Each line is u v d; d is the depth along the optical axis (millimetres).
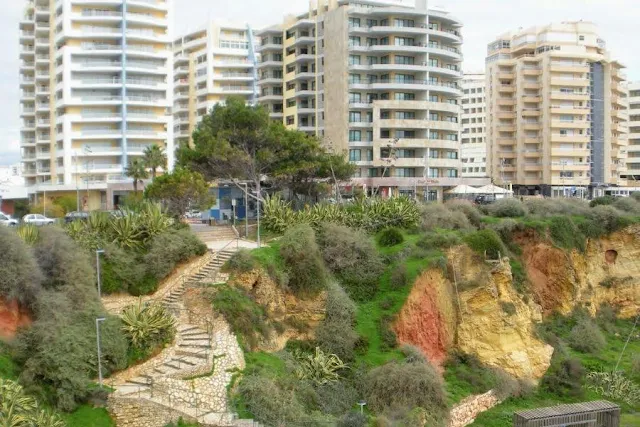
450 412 37375
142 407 28438
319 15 107000
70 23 97312
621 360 50500
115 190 93375
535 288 53469
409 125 96562
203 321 36250
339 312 41344
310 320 41188
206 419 28719
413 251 46844
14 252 30828
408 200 55375
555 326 53406
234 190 69188
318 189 63281
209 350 33219
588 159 123250
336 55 98438
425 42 98000
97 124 98688
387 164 95188
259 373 32594
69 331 30406
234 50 127500
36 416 25656
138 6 99688
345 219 50781
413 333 42500
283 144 58531
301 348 39469
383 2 107188
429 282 44656
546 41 122062
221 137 55688
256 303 39062
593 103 124188
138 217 42844
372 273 45312
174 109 134500
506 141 127062
